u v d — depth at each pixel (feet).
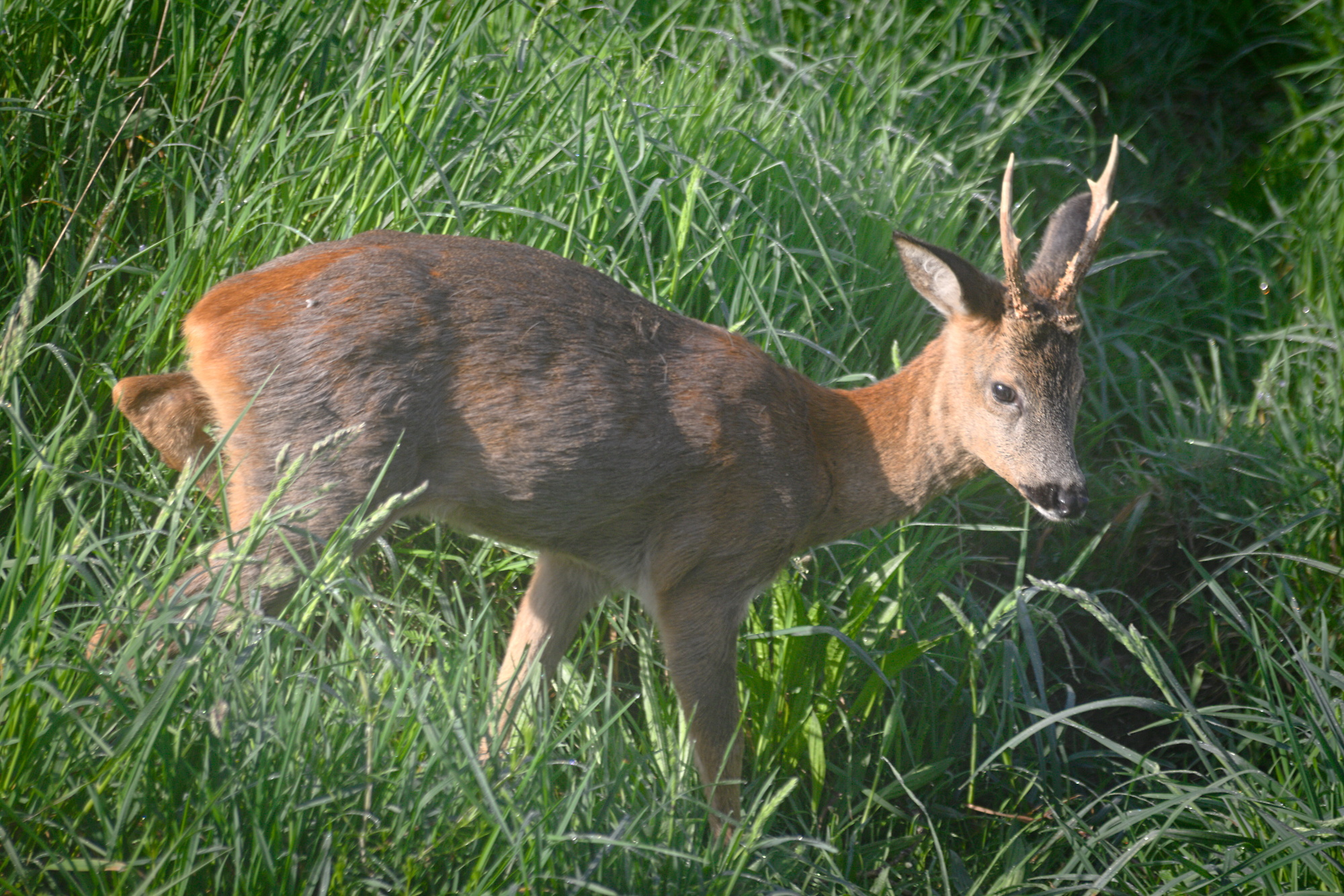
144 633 19.06
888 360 36.96
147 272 27.66
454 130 32.96
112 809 18.43
